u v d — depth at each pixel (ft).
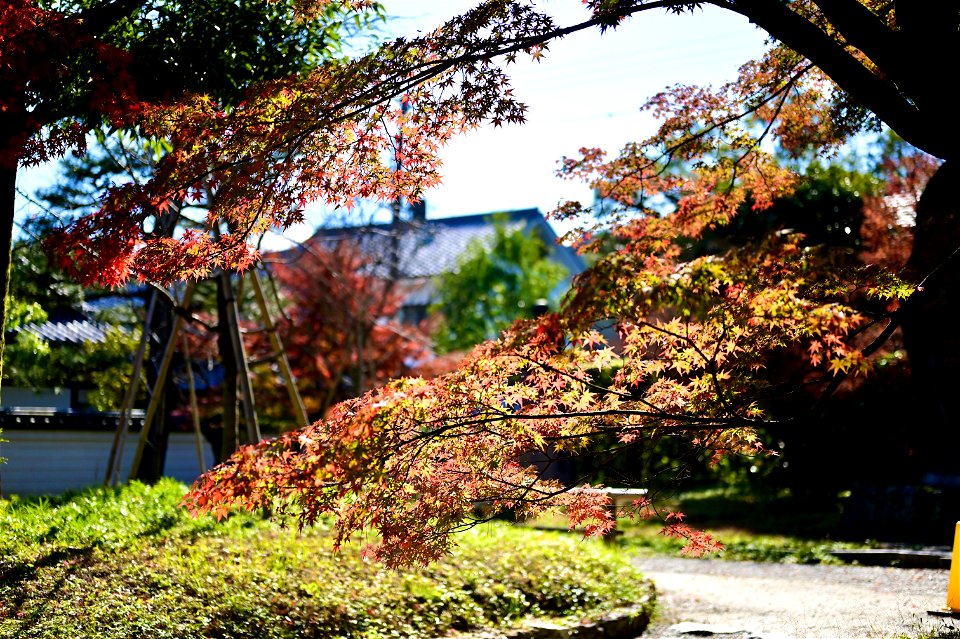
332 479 16.12
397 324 77.56
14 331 53.11
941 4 17.43
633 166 24.89
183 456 65.10
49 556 24.89
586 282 14.89
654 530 52.95
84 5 25.49
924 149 17.79
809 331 15.94
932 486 45.65
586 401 18.67
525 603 26.84
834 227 59.06
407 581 25.93
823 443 54.60
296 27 26.17
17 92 19.57
